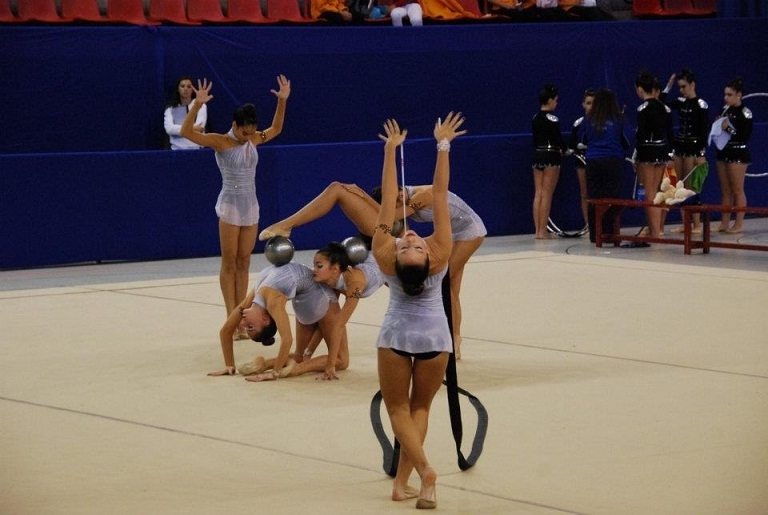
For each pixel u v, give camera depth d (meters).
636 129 41.31
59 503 14.55
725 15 48.50
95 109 38.03
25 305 28.66
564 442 17.06
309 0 43.62
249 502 14.59
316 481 15.48
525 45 43.28
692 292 29.61
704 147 40.72
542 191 39.72
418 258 14.27
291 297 21.34
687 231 36.00
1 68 36.75
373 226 21.38
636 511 14.03
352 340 24.61
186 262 36.19
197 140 24.27
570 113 44.16
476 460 16.00
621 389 20.20
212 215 37.00
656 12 47.88
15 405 19.59
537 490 14.92
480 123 43.12
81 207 35.28
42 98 37.38
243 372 21.66
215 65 39.25
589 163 38.03
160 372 21.89
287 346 21.08
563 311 27.31
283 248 21.08
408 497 14.70
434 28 42.00
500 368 21.88
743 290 29.81
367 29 41.12
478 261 34.78
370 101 41.53
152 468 16.08
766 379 20.83
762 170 44.25
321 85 40.78
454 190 39.97
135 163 35.75
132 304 28.77
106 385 20.94
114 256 35.84
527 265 34.03
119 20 40.12
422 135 42.34
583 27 43.88
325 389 20.58
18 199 34.53
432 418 18.50
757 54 46.66
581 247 38.06
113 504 14.52
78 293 30.27
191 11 41.75
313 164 37.94
